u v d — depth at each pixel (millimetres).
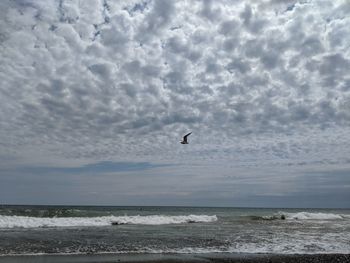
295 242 18828
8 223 25000
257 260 13672
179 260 13414
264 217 43094
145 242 17578
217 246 16891
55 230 22219
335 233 23859
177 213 60531
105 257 13586
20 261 12367
